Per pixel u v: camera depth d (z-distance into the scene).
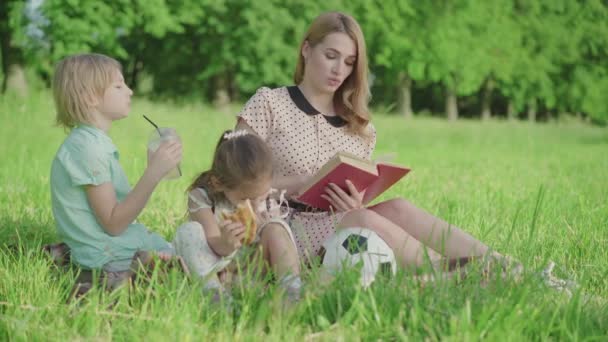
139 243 3.69
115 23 23.33
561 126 33.66
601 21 38.94
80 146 3.52
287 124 4.07
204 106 25.28
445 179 8.97
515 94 39.00
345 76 4.02
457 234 3.57
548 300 3.05
